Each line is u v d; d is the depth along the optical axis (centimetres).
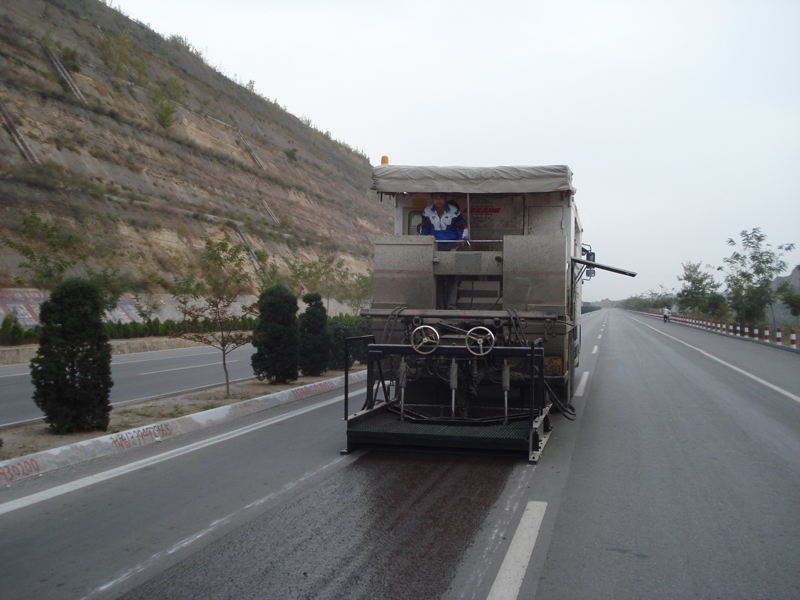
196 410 992
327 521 499
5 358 2003
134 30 7025
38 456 653
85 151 3891
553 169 893
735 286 3688
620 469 670
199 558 426
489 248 946
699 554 435
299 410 1060
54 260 2430
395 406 842
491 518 507
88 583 388
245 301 3853
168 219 3950
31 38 4522
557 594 371
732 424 941
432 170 916
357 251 6506
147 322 2856
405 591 374
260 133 7425
